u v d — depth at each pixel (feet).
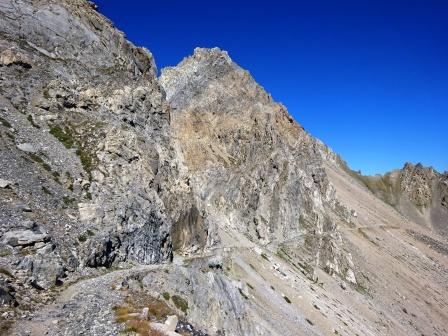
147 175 185.88
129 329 80.74
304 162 609.01
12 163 139.23
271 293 233.35
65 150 166.81
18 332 72.69
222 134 477.36
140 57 286.46
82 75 221.05
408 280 504.43
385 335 317.22
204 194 360.69
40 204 130.72
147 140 215.72
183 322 99.91
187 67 629.10
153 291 127.13
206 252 226.17
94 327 80.07
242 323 162.61
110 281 116.16
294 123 634.43
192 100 538.06
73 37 237.66
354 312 325.01
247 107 547.08
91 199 151.12
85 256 124.47
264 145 472.85
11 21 213.46
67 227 130.00
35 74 196.03
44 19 230.27
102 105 208.64
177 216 211.20
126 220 153.69
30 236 111.24
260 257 286.87
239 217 362.12
